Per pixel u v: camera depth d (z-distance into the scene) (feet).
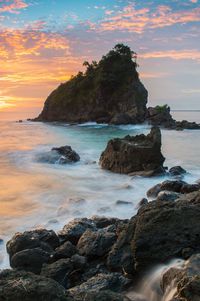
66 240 46.91
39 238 45.19
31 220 58.29
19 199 71.82
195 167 108.99
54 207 66.18
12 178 92.27
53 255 41.70
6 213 62.03
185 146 162.40
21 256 40.55
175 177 90.63
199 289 25.02
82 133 225.76
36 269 40.24
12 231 53.11
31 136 200.44
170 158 127.24
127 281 35.50
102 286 33.88
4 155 124.67
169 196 54.90
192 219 37.55
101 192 78.07
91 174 98.68
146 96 364.58
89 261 42.04
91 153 134.72
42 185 84.69
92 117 376.27
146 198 68.33
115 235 43.96
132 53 374.84
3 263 43.14
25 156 122.42
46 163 113.29
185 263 30.66
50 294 23.86
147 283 35.35
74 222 49.85
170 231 37.17
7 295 23.82
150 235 37.22
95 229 48.52
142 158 97.91
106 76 367.25
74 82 402.11
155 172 92.02
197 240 36.55
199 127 277.85
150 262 36.70
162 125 302.45
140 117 345.51
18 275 26.02
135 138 107.55
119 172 100.22
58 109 403.13
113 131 245.24
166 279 31.45
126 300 25.08
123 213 60.90
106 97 372.38
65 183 87.35
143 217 38.68
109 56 375.04
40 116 431.43
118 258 38.96
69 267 38.60
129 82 363.97
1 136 198.18
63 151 119.34
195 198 46.32
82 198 69.51
